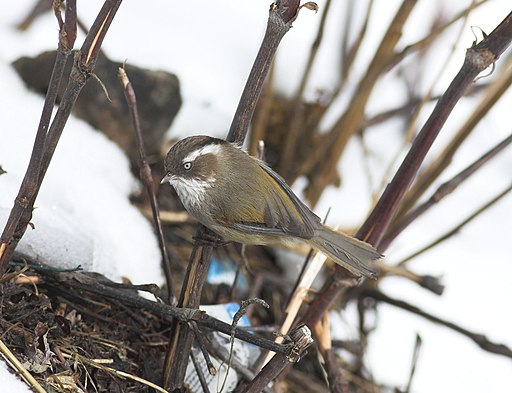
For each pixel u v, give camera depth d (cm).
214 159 735
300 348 616
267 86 988
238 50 1109
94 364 678
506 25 657
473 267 1059
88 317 743
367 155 1119
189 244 973
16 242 633
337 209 1058
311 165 1027
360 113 969
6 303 665
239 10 1147
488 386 967
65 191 833
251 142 1017
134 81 932
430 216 1103
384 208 741
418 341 851
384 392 954
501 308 1028
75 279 699
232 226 735
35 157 592
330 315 981
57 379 636
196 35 1090
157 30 1067
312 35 1147
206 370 756
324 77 1122
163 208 982
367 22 993
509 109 1174
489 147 1155
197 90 1041
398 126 1144
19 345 643
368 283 1000
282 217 727
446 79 1148
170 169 745
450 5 1142
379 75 947
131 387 714
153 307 677
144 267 857
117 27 1041
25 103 890
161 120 958
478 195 1132
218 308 826
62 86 911
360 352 968
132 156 973
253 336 638
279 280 975
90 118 937
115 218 858
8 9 1015
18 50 963
